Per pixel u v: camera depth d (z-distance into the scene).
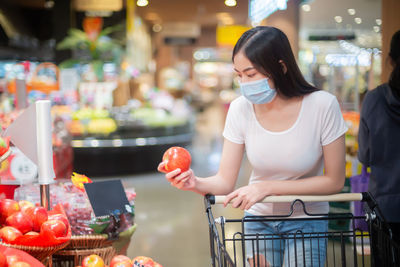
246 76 1.81
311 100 1.87
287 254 1.97
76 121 8.66
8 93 6.21
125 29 11.59
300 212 1.96
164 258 4.22
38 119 2.15
